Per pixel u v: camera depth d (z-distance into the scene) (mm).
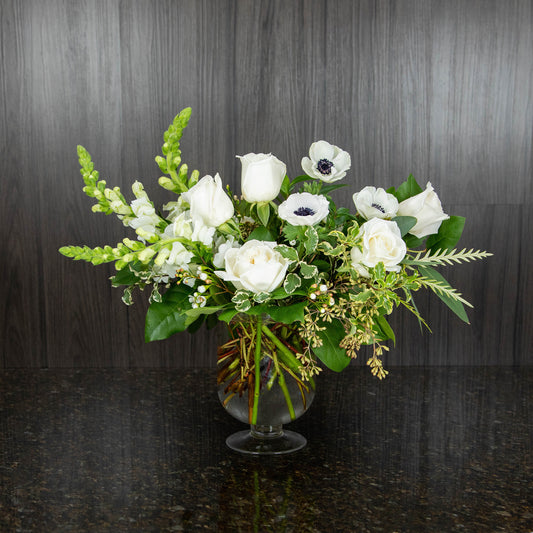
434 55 1353
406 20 1343
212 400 1265
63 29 1342
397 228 829
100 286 1414
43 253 1401
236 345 963
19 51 1346
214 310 862
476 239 1404
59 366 1438
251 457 1017
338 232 839
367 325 875
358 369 1435
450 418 1181
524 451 1048
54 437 1094
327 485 927
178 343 1433
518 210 1398
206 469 974
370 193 894
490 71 1359
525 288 1420
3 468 981
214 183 855
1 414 1194
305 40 1345
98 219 1391
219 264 860
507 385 1345
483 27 1349
